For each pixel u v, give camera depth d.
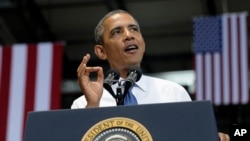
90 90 5.06
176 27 21.12
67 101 24.91
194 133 3.96
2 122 15.17
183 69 23.81
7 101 15.37
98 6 19.70
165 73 24.31
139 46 6.25
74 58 23.08
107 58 6.54
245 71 15.84
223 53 16.11
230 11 20.09
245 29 16.19
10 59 15.81
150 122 4.03
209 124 3.98
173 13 20.28
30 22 20.91
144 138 3.96
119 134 4.01
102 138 4.01
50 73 15.57
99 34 6.56
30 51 15.85
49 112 4.20
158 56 23.20
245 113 24.05
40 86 15.44
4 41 21.97
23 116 15.19
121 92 5.21
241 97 15.66
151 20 20.77
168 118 4.04
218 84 15.89
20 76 15.62
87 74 5.12
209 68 16.09
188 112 4.05
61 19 20.70
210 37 16.31
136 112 4.09
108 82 5.24
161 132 3.98
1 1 19.97
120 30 6.33
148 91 6.32
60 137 4.07
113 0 19.41
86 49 22.38
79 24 20.97
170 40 22.03
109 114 4.11
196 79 16.06
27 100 15.34
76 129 4.08
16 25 21.16
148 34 21.70
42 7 20.00
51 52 15.78
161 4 19.66
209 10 20.03
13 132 15.07
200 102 4.07
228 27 16.31
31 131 4.13
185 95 6.41
